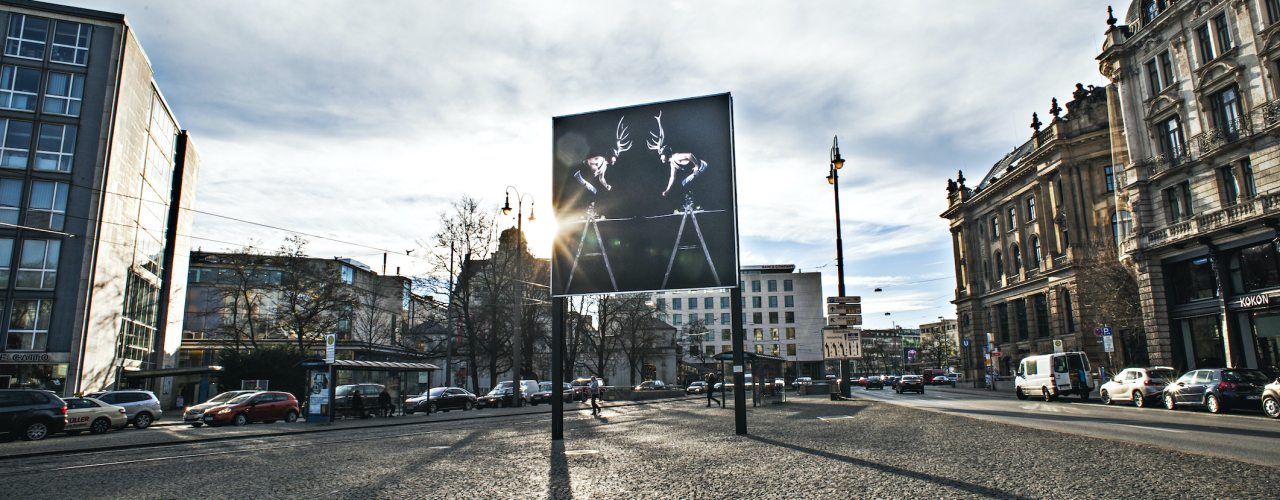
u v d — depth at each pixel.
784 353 107.31
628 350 66.94
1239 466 7.59
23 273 33.38
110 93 36.06
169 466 10.86
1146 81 33.81
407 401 35.41
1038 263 52.44
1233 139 28.81
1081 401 30.61
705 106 14.52
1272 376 26.47
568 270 14.59
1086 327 44.81
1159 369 25.50
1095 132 45.91
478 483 8.05
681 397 54.06
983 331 62.00
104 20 36.62
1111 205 45.06
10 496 8.09
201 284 58.19
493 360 46.69
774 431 14.08
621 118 14.91
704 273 13.98
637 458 10.04
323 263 48.34
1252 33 27.81
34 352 32.59
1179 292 32.22
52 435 21.25
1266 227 26.88
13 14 35.03
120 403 24.83
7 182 33.66
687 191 14.27
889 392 55.69
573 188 14.89
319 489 7.94
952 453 9.45
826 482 7.38
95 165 35.16
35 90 34.78
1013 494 6.38
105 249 35.62
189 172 50.50
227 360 39.88
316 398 26.64
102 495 8.00
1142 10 33.84
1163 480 6.81
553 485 7.74
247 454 12.67
